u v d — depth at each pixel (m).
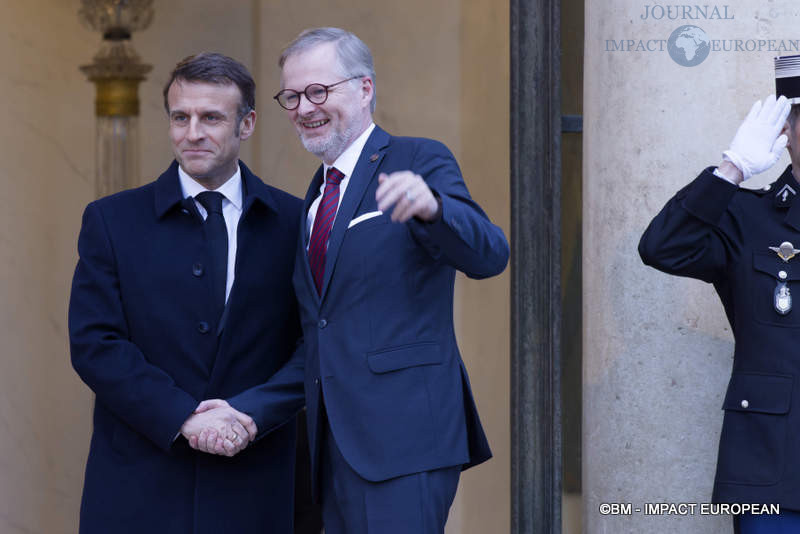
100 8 22.44
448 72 23.80
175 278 12.36
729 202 11.41
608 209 13.40
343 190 11.63
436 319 11.22
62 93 23.05
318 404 11.37
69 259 23.14
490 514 21.56
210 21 23.80
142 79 22.58
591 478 13.47
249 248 12.63
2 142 22.55
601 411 13.35
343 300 11.18
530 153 14.65
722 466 11.31
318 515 18.38
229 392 12.47
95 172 22.53
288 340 12.98
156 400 11.93
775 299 11.12
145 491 12.25
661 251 11.34
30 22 22.75
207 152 12.31
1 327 22.62
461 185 11.17
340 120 11.44
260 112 23.92
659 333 13.10
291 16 23.83
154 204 12.62
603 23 13.53
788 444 10.88
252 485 12.61
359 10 23.83
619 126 13.33
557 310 14.63
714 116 13.09
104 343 12.04
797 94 11.33
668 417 13.06
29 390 22.89
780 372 11.04
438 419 10.92
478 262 10.38
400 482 10.75
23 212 22.80
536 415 14.69
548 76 14.66
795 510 10.83
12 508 22.77
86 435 23.28
